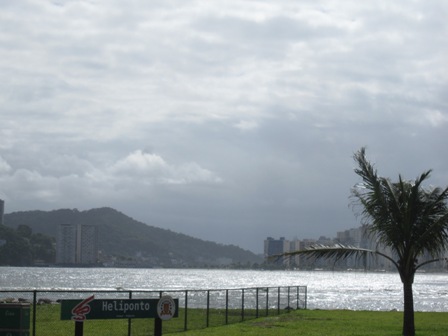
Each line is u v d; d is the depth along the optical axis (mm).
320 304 74188
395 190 27766
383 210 27156
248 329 30125
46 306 42438
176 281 188125
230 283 180875
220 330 29469
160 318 18781
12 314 17312
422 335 28156
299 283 198000
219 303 62438
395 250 28453
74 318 17938
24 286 118750
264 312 41875
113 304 18344
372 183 27234
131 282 167000
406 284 27781
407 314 27781
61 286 126562
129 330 23500
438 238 27000
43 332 27344
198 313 39375
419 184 26562
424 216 26953
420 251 27641
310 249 27797
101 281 168000
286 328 30922
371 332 29359
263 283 187750
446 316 40688
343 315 40281
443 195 26875
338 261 29234
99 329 29141
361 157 27688
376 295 115062
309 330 29938
